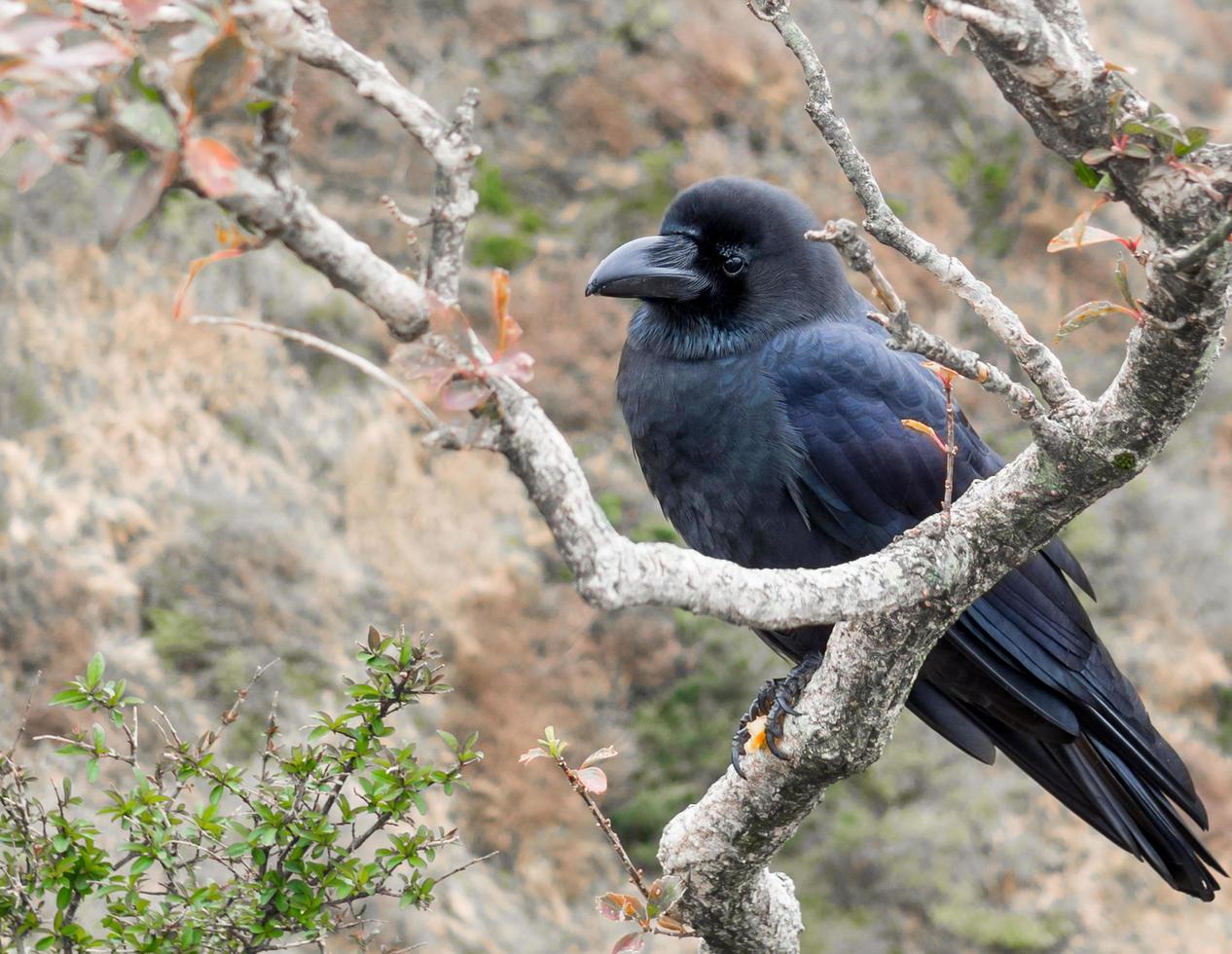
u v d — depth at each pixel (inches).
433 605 611.5
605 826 162.1
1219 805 667.4
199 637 547.8
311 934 151.2
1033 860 616.7
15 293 616.7
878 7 888.9
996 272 821.9
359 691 153.7
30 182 90.6
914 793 638.5
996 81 123.0
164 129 86.2
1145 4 1045.8
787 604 132.3
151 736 499.2
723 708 627.8
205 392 629.6
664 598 119.2
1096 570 746.2
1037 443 149.2
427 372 103.0
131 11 85.7
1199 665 714.8
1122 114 118.3
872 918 595.8
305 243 98.3
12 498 551.5
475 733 157.4
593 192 781.3
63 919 148.0
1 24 80.8
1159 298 128.7
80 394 602.5
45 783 433.4
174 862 152.5
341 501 629.3
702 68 822.5
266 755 155.9
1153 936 603.5
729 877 199.0
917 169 829.8
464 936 515.2
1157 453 147.3
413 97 105.8
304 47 97.5
